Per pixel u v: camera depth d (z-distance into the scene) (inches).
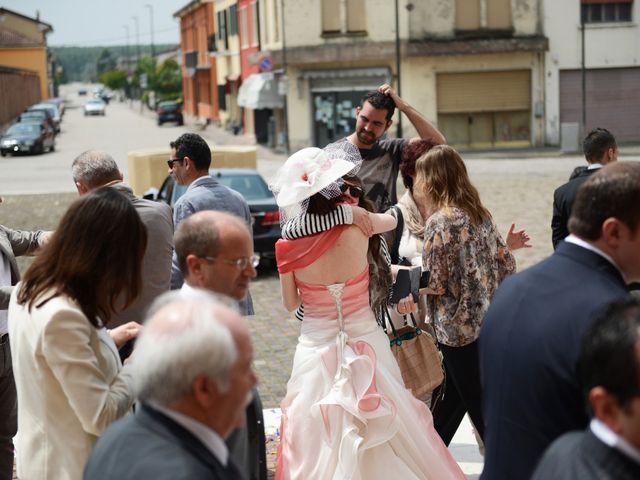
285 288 186.5
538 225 661.9
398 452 178.5
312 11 1472.7
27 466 136.6
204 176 242.1
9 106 2488.9
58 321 129.7
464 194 196.7
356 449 172.4
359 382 176.7
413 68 1467.8
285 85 1470.2
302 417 179.2
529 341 115.9
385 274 192.4
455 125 1483.8
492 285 197.8
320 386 179.5
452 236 193.0
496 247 199.6
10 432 198.5
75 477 133.0
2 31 3405.5
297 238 181.9
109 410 129.9
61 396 134.1
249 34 1833.2
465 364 196.4
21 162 1537.9
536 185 920.9
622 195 114.3
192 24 2746.1
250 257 137.5
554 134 1481.3
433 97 1472.7
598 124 1483.8
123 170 1255.5
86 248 132.0
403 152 228.4
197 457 90.7
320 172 177.2
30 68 3437.5
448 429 210.5
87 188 204.5
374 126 239.1
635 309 88.0
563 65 1464.1
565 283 116.7
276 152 1579.7
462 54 1443.2
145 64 4431.6
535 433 114.7
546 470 90.7
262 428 139.6
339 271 181.6
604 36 1460.4
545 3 1445.6
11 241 205.5
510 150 1440.7
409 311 192.9
